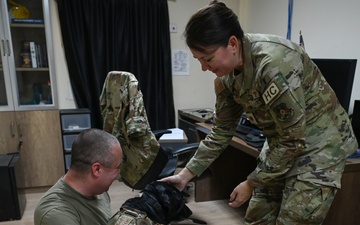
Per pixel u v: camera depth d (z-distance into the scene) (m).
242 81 0.97
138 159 1.71
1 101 2.55
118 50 2.84
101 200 1.14
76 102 2.87
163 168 1.81
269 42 0.91
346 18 1.89
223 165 2.53
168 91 3.08
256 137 1.71
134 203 1.08
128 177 1.79
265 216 1.27
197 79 3.30
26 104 2.64
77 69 2.75
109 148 1.00
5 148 2.54
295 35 2.37
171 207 1.16
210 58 0.87
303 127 0.90
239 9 3.24
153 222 0.97
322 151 1.00
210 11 0.84
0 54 2.43
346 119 1.07
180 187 1.31
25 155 2.61
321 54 2.12
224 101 1.23
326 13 2.05
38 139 2.61
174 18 3.09
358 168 1.33
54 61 2.61
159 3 2.89
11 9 2.48
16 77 2.53
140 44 2.89
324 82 1.02
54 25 2.74
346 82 1.56
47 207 0.95
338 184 0.99
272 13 2.66
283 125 0.91
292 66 0.88
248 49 0.91
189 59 3.22
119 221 0.91
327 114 1.02
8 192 2.16
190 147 1.96
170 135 2.68
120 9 2.78
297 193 1.01
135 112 1.64
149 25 2.88
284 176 1.05
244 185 1.09
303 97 0.90
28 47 2.60
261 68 0.88
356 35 1.83
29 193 2.68
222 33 0.84
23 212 2.32
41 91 2.73
